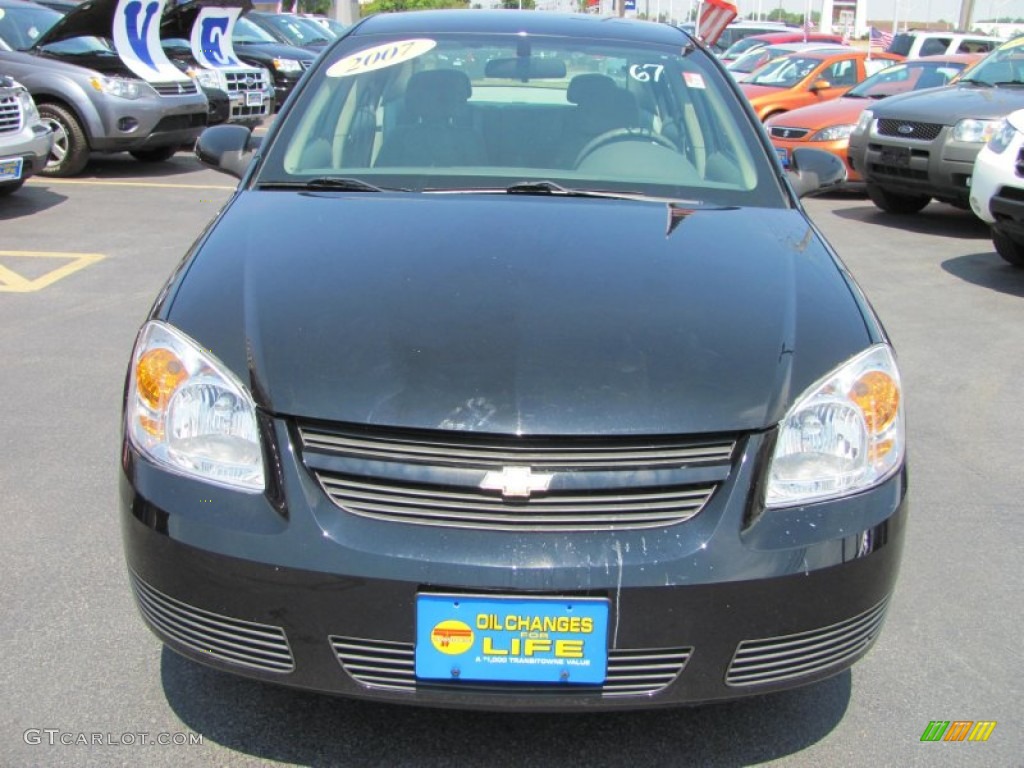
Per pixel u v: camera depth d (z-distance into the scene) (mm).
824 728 2510
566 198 3076
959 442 4426
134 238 7863
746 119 3535
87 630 2811
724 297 2445
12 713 2459
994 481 4031
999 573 3311
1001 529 3617
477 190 3117
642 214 2947
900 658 2826
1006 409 4836
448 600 1989
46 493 3643
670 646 2041
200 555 2064
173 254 7352
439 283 2424
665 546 2021
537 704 2053
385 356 2176
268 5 22859
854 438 2189
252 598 2047
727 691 2098
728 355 2232
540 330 2258
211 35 12352
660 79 3629
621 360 2188
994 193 7090
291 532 2029
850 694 2652
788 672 2129
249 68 12891
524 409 2062
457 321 2279
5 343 5332
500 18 3939
